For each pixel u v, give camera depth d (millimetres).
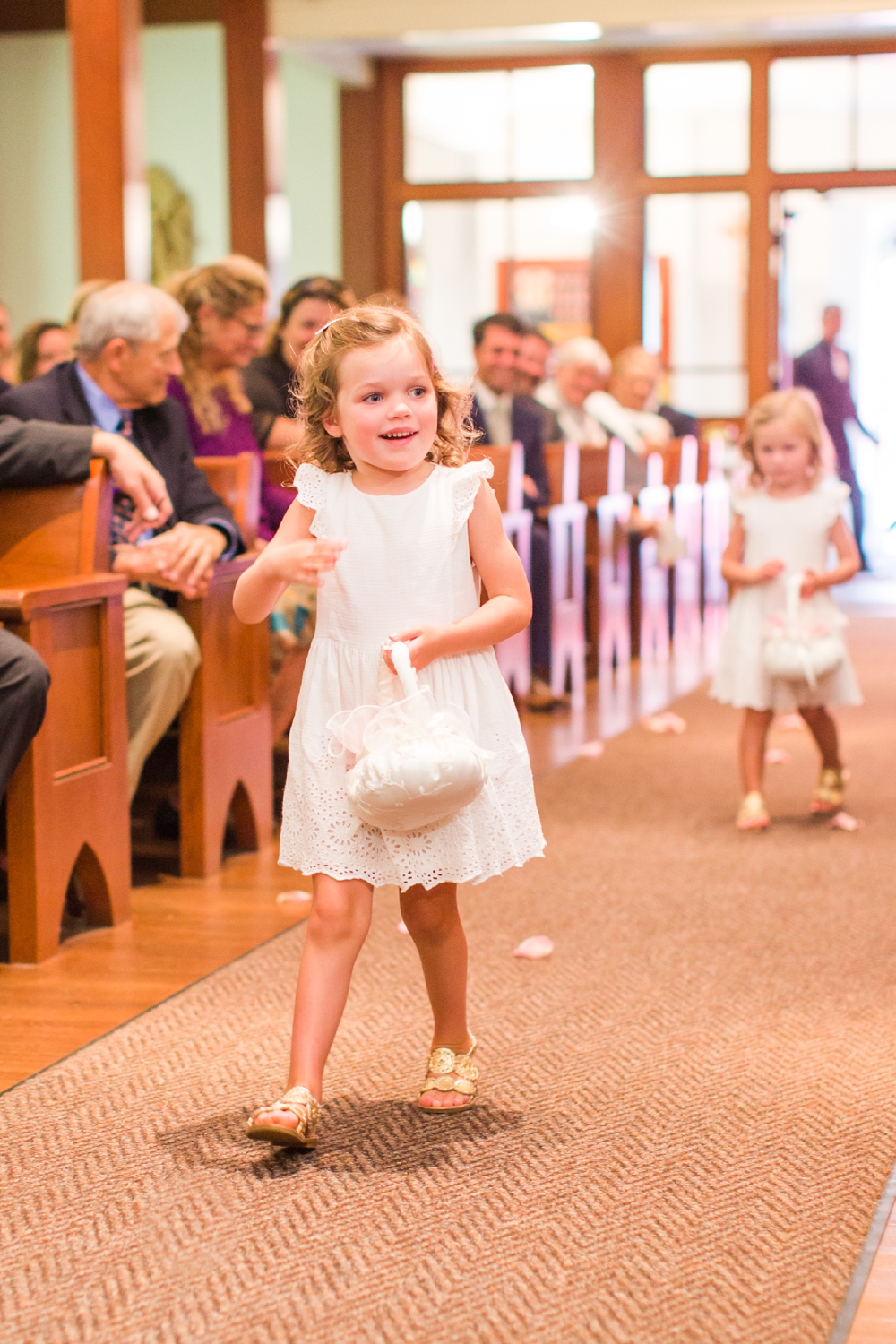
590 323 11344
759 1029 2625
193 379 4348
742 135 10984
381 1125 2213
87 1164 2082
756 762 4227
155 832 4184
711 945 3121
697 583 8680
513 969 2961
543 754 5340
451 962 2268
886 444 15375
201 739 3674
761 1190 1995
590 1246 1837
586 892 3553
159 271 10430
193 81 10250
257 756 3980
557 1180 2023
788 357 11477
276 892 3602
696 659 7730
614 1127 2203
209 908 3459
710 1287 1741
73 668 3150
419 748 1992
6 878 3504
